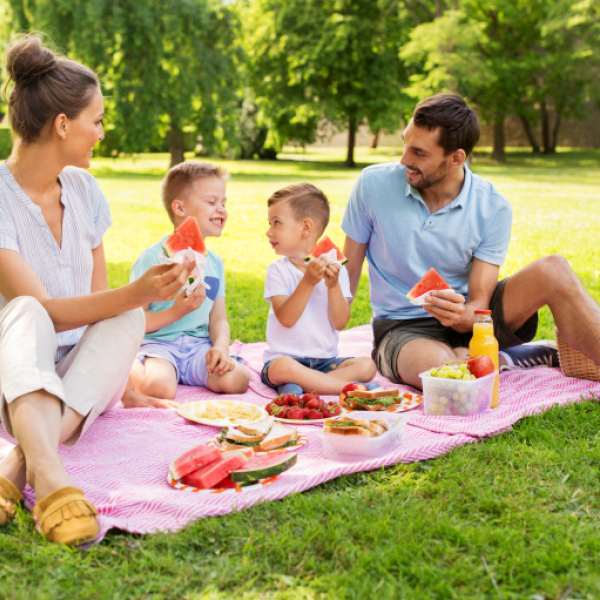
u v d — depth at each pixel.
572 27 27.22
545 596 1.85
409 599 1.83
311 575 1.95
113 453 2.82
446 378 3.17
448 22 23.52
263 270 7.77
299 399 3.38
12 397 2.21
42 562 2.00
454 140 3.49
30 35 2.75
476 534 2.11
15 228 2.88
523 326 3.78
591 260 8.05
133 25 23.06
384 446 2.72
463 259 3.82
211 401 3.37
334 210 13.62
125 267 7.95
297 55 27.70
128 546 2.12
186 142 31.81
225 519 2.25
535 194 16.83
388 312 3.96
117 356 2.65
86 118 2.78
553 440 2.87
